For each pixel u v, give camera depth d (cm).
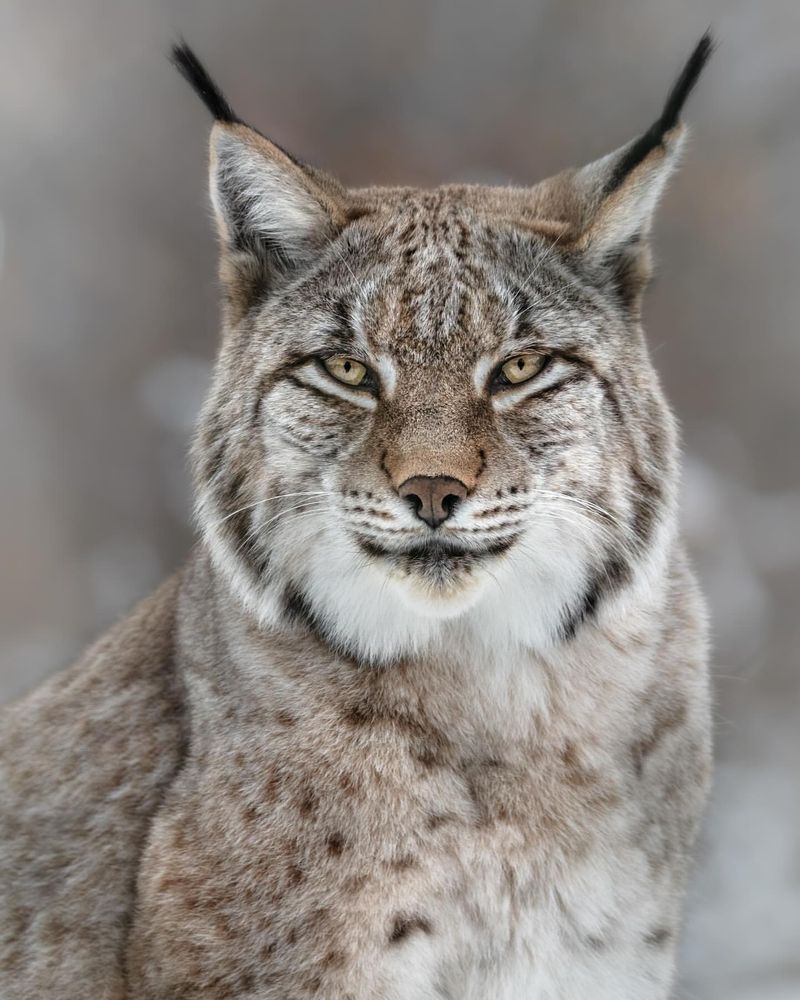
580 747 836
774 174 2661
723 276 2628
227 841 816
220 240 890
